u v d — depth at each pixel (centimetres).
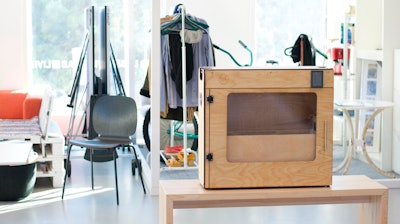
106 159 746
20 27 829
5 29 825
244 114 359
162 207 363
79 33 871
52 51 867
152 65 619
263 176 355
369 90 779
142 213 569
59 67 871
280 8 918
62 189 652
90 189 652
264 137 358
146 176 676
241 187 355
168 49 688
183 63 680
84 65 859
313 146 361
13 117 748
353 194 359
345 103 676
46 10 862
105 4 870
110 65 802
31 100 717
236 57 895
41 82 870
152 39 616
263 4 916
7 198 605
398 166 700
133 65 857
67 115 868
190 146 832
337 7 839
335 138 873
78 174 718
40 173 654
